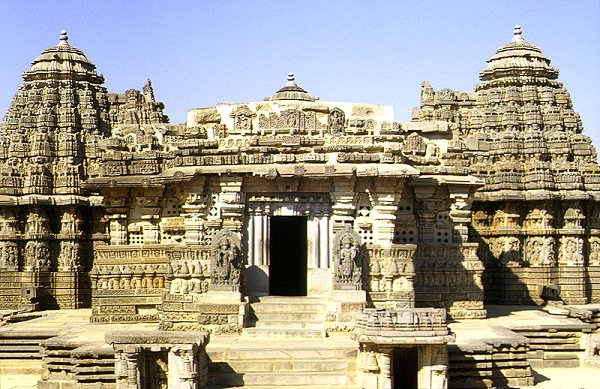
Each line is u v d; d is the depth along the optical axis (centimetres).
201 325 3447
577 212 5041
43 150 4916
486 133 5228
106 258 4016
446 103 5325
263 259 3666
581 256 5038
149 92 5300
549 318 4075
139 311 4003
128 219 4125
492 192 5056
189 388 2838
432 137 4144
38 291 4766
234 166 3634
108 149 4141
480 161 5156
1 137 5109
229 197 3638
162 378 2895
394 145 3647
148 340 2856
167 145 4178
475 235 5062
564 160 5097
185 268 3591
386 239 3622
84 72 5178
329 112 3716
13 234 4878
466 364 3114
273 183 3634
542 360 3634
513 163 5059
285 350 3138
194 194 3675
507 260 4984
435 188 4050
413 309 2930
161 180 3762
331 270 3609
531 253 5006
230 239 3503
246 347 3181
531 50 5381
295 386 2956
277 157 3625
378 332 2825
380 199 3622
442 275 4034
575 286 4997
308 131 3697
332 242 3612
